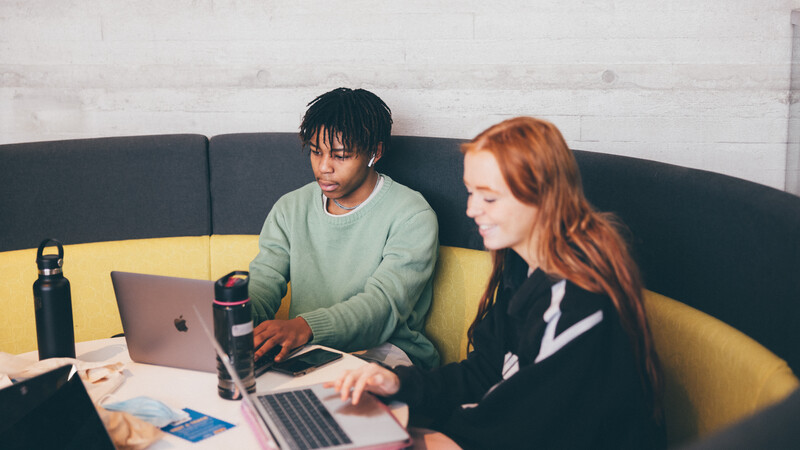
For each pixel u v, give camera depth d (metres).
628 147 2.29
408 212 1.95
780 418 0.39
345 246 2.01
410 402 1.30
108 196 2.24
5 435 1.00
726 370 1.33
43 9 2.43
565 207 1.25
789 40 2.16
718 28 2.19
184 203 2.28
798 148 2.14
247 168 2.26
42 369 1.27
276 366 1.40
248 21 2.39
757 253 1.34
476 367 1.41
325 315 1.72
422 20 2.32
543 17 2.26
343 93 1.92
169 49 2.44
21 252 2.19
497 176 1.24
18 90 2.49
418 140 2.14
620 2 2.22
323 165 1.89
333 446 1.04
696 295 1.53
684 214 1.56
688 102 2.24
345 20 2.35
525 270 1.40
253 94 2.44
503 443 1.26
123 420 1.07
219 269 2.28
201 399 1.24
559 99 2.30
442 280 2.12
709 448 0.37
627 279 1.23
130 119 2.50
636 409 1.23
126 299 1.36
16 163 2.16
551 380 1.22
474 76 2.33
